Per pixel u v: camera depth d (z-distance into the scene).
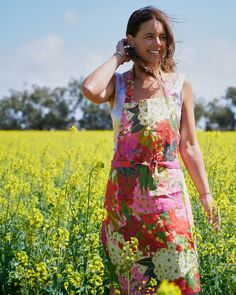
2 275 4.70
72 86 80.38
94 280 4.21
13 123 80.38
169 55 3.70
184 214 3.56
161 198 3.50
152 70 3.62
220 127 72.81
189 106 3.73
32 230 4.52
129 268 3.52
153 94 3.61
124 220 3.57
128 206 3.55
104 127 74.94
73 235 4.64
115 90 3.69
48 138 26.17
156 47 3.61
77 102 80.44
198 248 4.31
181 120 3.75
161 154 3.54
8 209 5.55
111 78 3.69
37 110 80.25
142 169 3.52
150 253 3.51
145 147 3.53
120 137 3.61
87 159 9.26
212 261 4.36
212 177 6.73
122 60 3.67
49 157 13.84
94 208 4.95
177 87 3.67
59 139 25.30
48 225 4.70
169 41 3.65
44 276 3.98
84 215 5.02
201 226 4.80
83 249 4.54
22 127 80.50
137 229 3.53
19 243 5.22
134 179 3.53
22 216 5.52
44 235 4.81
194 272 3.53
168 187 3.52
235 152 13.57
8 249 4.80
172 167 3.56
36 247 4.61
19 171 9.06
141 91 3.63
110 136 27.78
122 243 3.59
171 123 3.57
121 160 3.59
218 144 16.06
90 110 75.06
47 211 6.16
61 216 5.04
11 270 4.89
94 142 22.09
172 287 2.29
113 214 3.62
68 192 5.28
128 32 3.69
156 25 3.58
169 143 3.56
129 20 3.67
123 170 3.57
